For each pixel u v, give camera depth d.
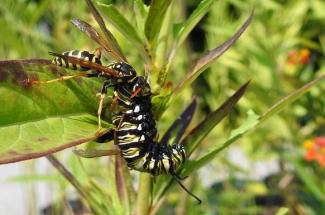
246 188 0.42
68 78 0.17
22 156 0.15
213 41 0.40
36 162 0.37
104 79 0.18
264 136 0.42
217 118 0.20
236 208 0.40
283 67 0.42
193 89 0.28
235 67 0.41
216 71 0.41
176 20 0.29
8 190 0.67
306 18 0.44
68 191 0.34
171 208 0.39
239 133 0.20
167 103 0.19
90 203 0.21
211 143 0.38
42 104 0.17
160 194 0.20
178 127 0.21
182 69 0.32
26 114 0.16
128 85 0.18
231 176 0.42
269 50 0.41
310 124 0.42
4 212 0.62
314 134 0.42
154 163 0.18
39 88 0.17
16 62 0.16
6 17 0.32
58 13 0.34
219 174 0.42
